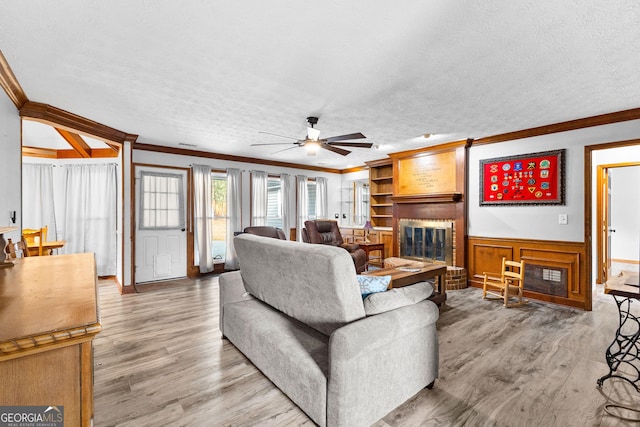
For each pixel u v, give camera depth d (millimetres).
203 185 5422
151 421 1696
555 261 3887
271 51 2049
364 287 1928
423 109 3230
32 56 2109
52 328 760
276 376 1938
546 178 3945
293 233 6840
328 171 7605
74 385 787
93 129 3729
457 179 4773
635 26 1747
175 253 5223
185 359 2408
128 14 1657
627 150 4523
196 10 1621
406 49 2014
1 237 1552
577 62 2191
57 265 1598
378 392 1668
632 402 1867
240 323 2402
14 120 2762
